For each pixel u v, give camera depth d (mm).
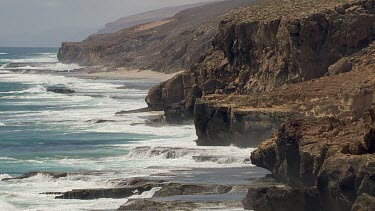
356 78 95938
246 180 80938
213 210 70625
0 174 90562
